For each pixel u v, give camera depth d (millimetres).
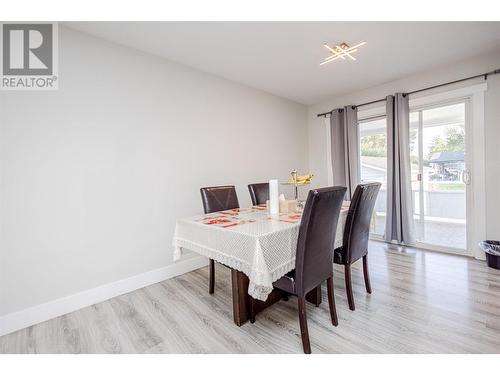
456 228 3785
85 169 2064
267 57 2615
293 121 4246
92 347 1511
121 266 2262
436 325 1612
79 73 2035
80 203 2039
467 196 2875
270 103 3828
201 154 2908
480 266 2572
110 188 2201
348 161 3828
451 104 2977
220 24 2020
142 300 2100
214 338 1561
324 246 1531
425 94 3105
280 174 4004
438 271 2475
